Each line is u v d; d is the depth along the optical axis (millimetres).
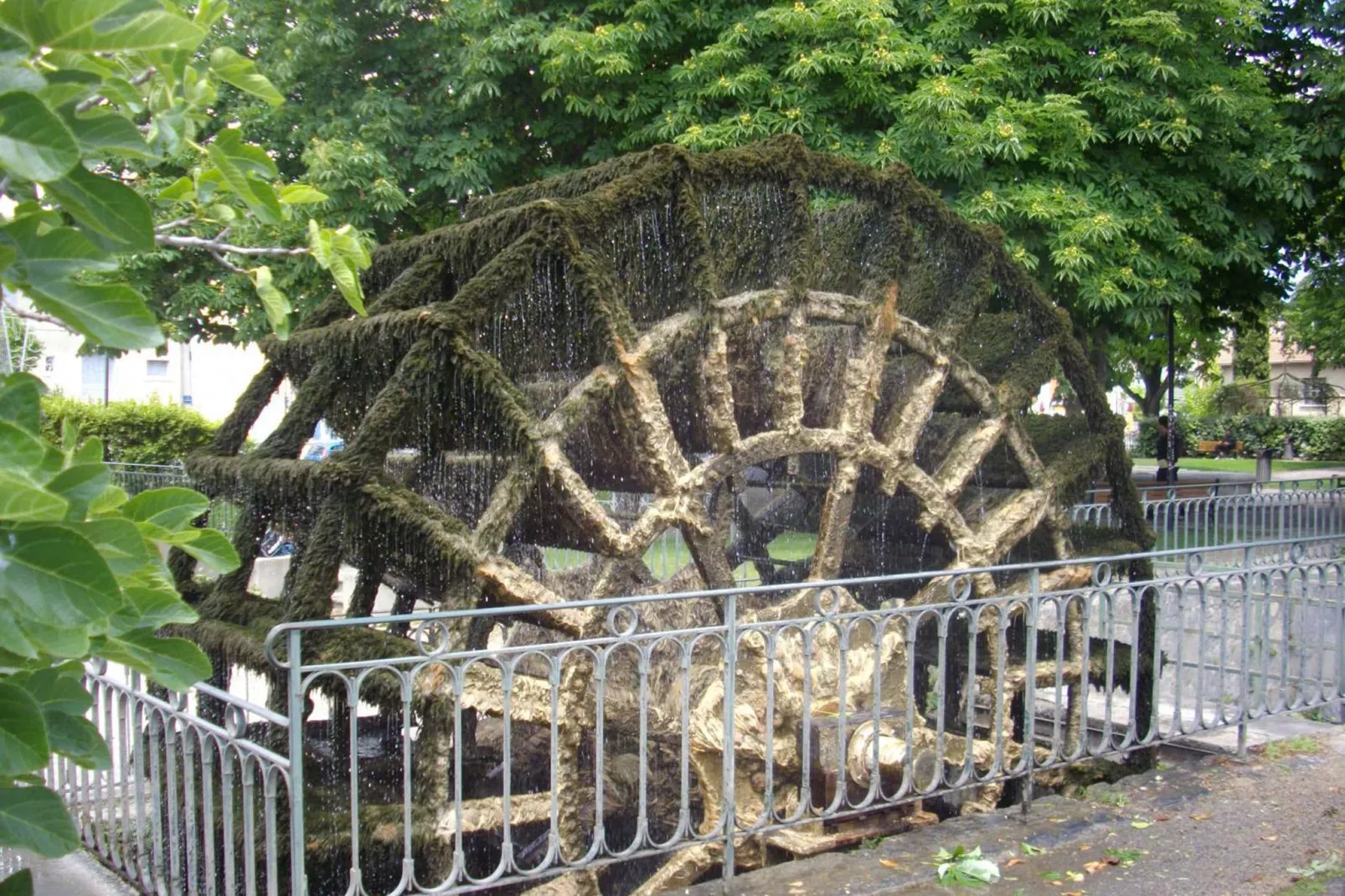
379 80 11188
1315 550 12289
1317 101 11703
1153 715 5363
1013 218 9641
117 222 1728
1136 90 10164
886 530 7457
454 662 4762
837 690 5551
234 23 11133
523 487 5023
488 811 4867
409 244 6117
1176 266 10398
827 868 4141
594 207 5297
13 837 1766
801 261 5926
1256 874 4086
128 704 4250
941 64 9789
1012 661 6613
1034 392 6828
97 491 1764
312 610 4727
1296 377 38844
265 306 2490
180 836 4781
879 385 6238
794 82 9945
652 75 10617
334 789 5156
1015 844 4402
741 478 6816
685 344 5773
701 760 5289
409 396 4852
